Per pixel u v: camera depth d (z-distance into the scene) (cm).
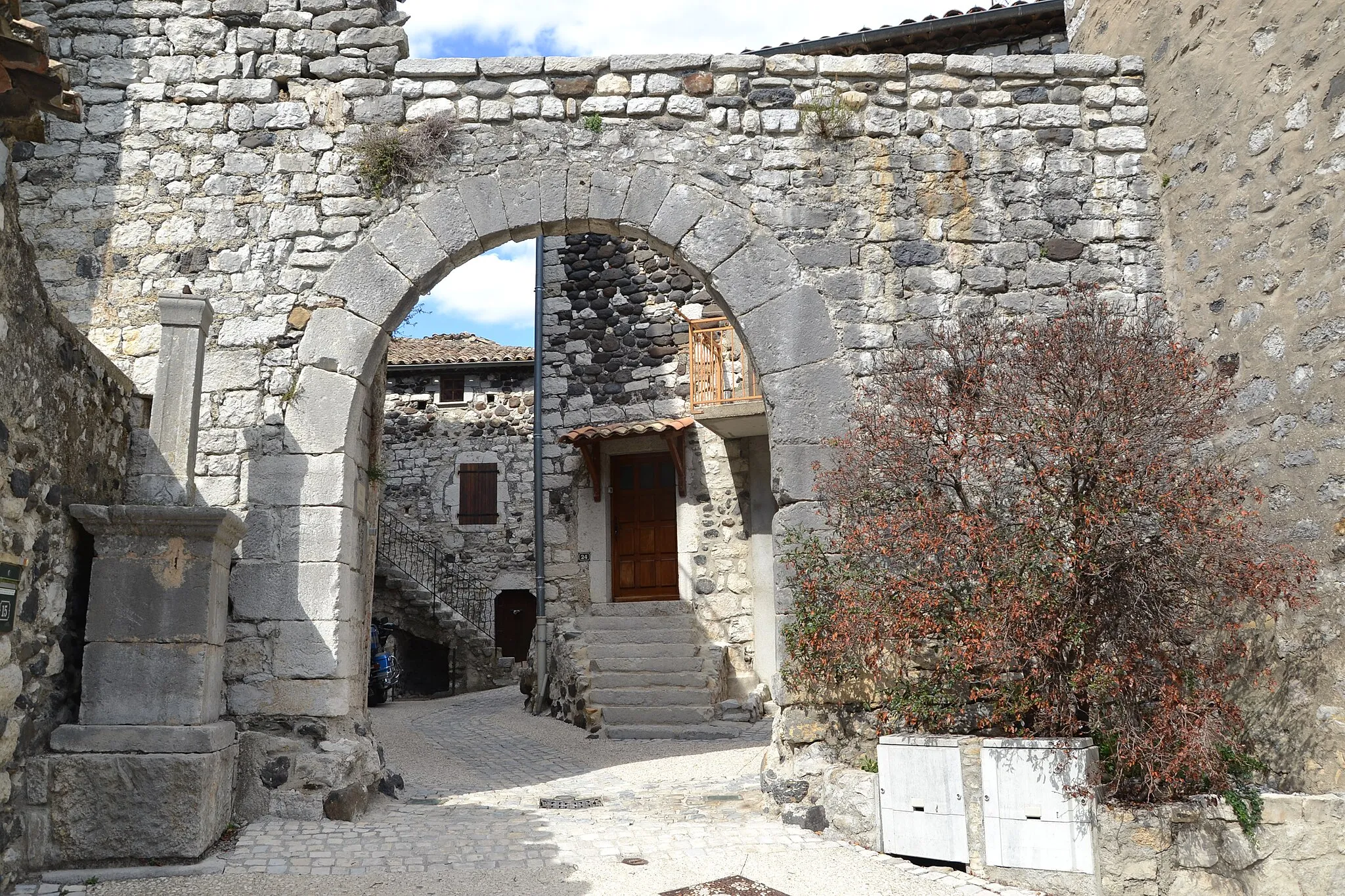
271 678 549
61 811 441
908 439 512
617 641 1040
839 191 614
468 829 516
